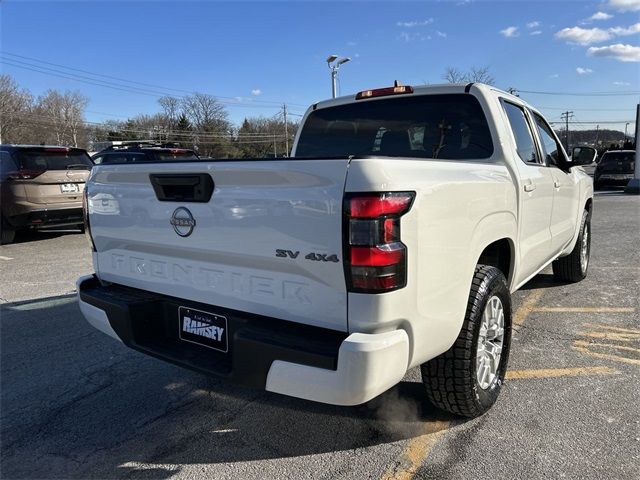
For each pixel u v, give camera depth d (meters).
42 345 4.46
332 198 2.16
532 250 3.93
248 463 2.70
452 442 2.81
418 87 3.86
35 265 7.83
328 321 2.26
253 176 2.37
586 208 6.04
